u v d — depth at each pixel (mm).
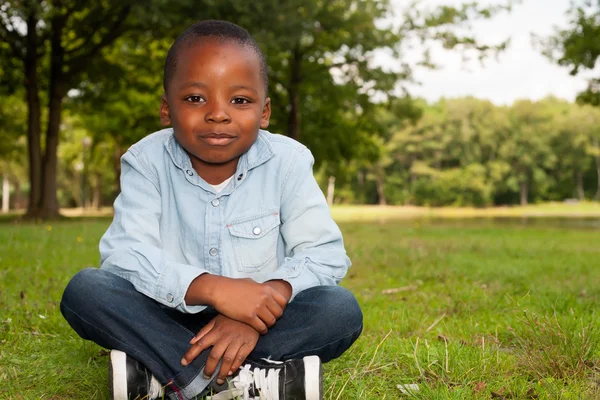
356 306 1981
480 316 3635
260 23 15234
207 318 2115
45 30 18438
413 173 83625
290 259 2070
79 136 39250
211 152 1970
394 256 6902
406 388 2189
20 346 2697
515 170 84312
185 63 1930
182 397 1858
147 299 1927
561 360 2414
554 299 4066
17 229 10109
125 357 1818
